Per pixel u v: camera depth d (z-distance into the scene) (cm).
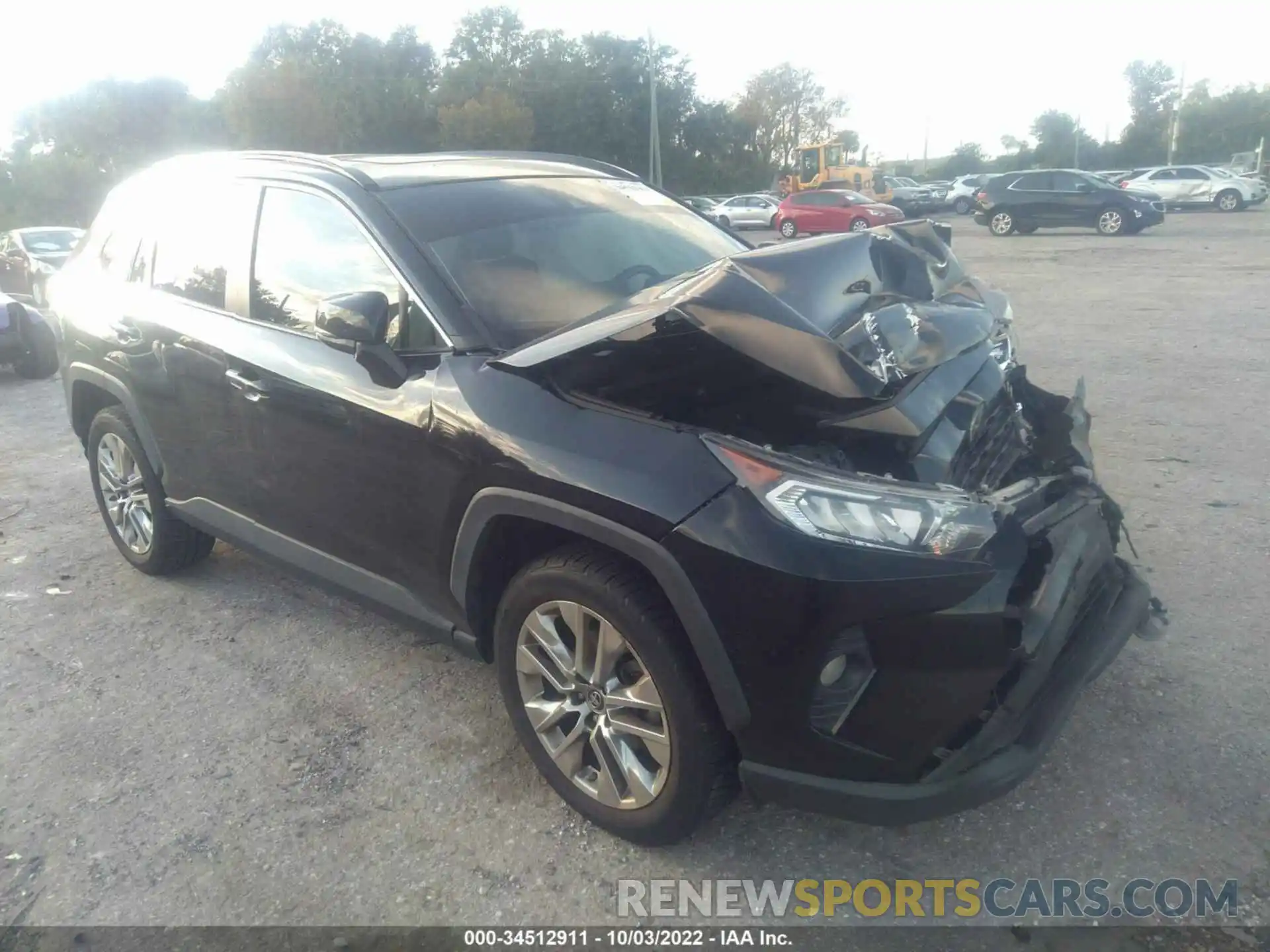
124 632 437
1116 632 285
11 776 338
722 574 242
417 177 372
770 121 7669
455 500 297
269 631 432
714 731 261
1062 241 2222
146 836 305
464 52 6025
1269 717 327
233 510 405
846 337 275
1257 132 6956
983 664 242
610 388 278
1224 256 1688
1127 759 312
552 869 284
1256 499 506
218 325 386
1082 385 402
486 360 301
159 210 445
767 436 284
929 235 380
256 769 335
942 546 239
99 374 453
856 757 246
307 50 5772
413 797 317
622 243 375
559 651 287
